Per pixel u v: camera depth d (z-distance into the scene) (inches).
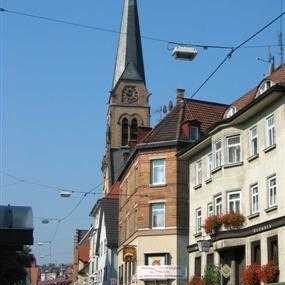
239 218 1434.5
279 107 1321.4
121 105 4210.1
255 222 1392.7
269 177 1349.7
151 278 1957.4
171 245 2000.5
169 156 2058.3
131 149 2529.5
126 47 4338.1
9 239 847.7
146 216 2058.3
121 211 2544.3
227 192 1494.8
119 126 4173.2
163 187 2050.9
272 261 1300.4
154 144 2076.8
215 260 1560.0
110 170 3762.3
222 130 1533.0
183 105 2201.0
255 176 1411.2
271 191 1347.2
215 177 1546.5
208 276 1482.5
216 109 2239.2
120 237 2554.1
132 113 4207.7
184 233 2006.6
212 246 1498.5
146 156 2098.9
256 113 1422.2
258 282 1318.9
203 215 1663.4
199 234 1678.2
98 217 3139.8
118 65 4328.3
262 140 1391.5
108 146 3937.0
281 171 1296.8
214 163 1563.7
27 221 856.3
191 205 1774.1
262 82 1526.8
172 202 2026.3
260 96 1342.3
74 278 4608.8
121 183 2568.9
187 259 1990.7
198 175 1745.8
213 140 1579.7
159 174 2075.5
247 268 1353.3
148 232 2039.9
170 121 2158.0
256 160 1412.4
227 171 1503.4
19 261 1330.0
